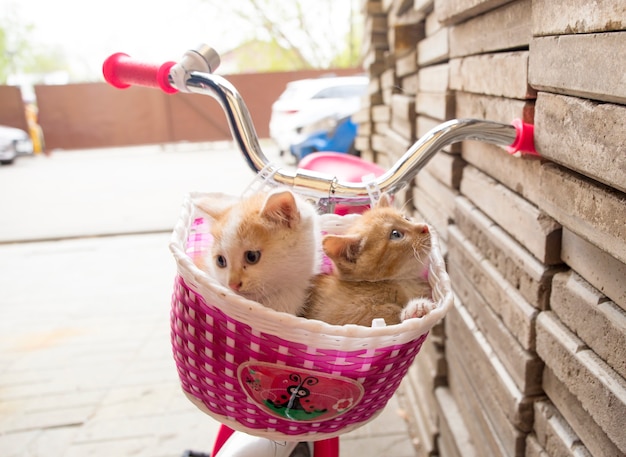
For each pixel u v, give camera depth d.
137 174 9.20
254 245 0.96
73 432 2.39
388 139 3.30
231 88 1.12
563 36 0.88
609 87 0.75
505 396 1.27
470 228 1.58
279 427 0.84
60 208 6.75
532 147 1.05
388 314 0.98
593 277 0.92
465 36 1.48
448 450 1.84
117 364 2.93
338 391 0.78
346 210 1.49
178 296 0.85
